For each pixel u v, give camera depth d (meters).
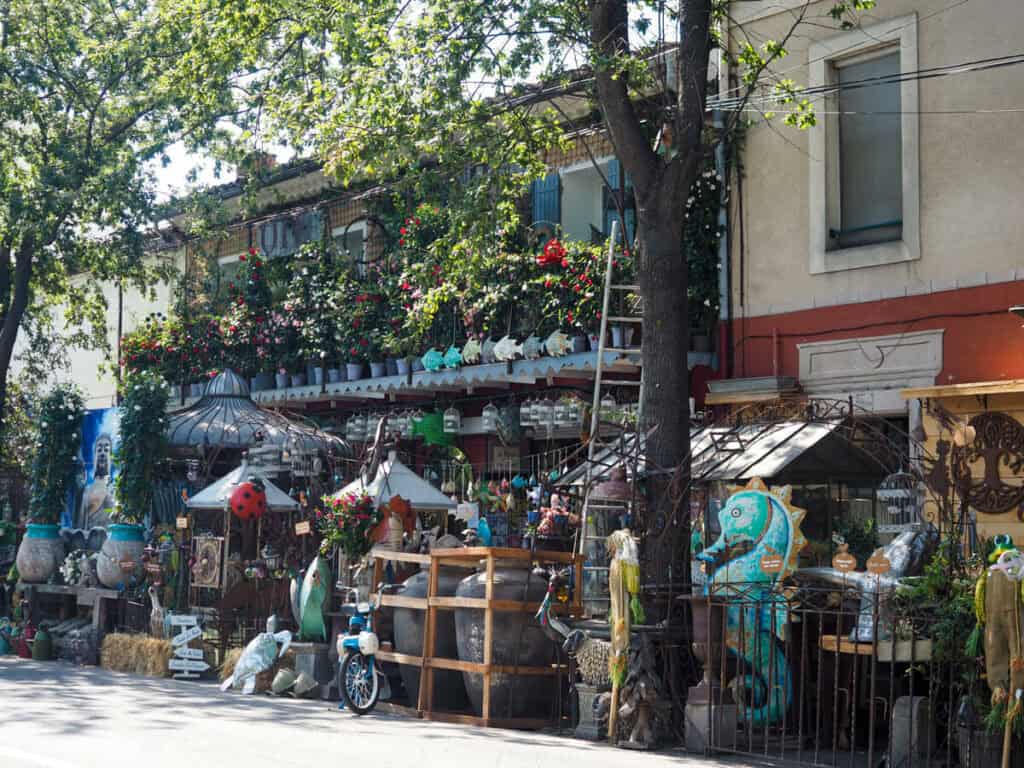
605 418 16.20
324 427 21.62
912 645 9.93
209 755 10.09
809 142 15.44
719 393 15.80
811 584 11.38
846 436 12.83
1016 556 9.17
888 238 14.86
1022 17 13.73
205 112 22.50
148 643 16.97
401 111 14.27
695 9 12.76
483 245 15.04
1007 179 13.75
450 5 13.91
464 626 12.56
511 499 17.19
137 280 24.02
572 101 18.02
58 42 22.33
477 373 17.86
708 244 16.20
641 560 11.94
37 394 27.80
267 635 15.09
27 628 19.66
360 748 10.61
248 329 22.20
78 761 9.70
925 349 14.28
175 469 20.44
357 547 14.84
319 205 21.75
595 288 16.28
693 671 11.80
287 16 17.73
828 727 11.49
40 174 21.66
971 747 9.45
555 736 11.77
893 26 14.72
